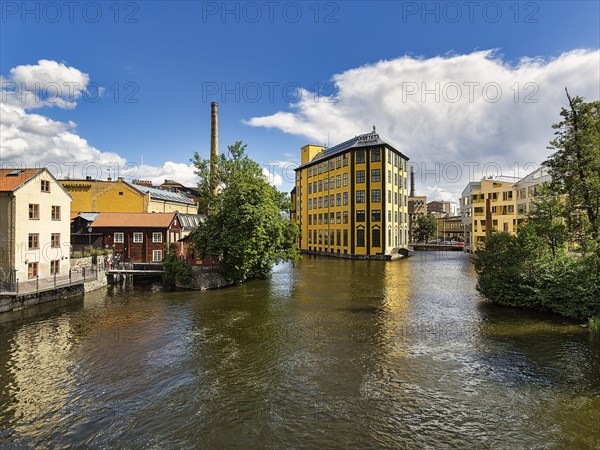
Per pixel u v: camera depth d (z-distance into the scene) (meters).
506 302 22.50
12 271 23.89
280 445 9.02
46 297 25.08
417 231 102.00
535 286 21.11
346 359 14.25
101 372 13.43
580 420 9.82
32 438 9.51
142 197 51.72
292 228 39.38
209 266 32.00
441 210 162.25
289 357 14.55
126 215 41.91
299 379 12.57
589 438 9.03
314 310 22.36
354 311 22.00
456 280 34.53
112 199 51.53
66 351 15.63
